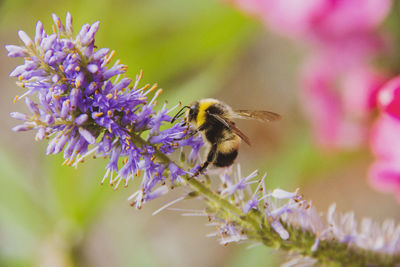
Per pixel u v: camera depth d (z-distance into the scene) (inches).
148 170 9.2
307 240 9.5
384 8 11.6
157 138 9.2
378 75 11.7
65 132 8.9
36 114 8.9
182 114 10.5
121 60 12.3
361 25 11.7
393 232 9.8
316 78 12.0
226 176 9.4
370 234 9.9
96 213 12.0
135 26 12.4
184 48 12.3
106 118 9.0
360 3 11.6
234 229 9.4
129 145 9.1
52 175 11.7
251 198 9.3
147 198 9.2
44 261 11.8
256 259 11.5
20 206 11.8
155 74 12.3
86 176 11.7
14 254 11.8
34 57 8.9
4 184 11.8
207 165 9.5
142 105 9.2
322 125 12.1
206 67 12.5
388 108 9.7
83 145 9.0
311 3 11.6
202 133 10.4
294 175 12.5
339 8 11.6
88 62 8.9
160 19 12.4
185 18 12.3
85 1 12.3
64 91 9.0
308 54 12.3
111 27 12.3
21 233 11.8
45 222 11.8
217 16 12.2
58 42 8.9
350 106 11.9
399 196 10.5
